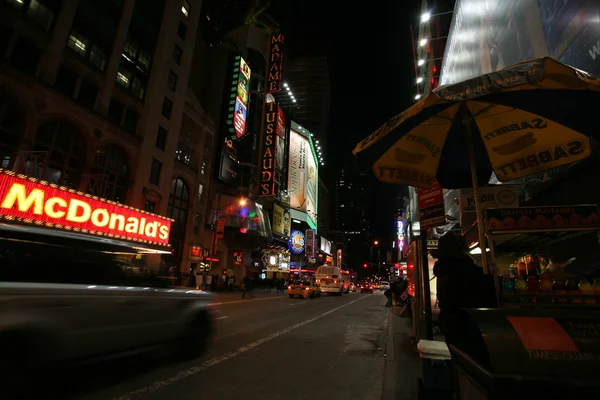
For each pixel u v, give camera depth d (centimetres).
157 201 3136
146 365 586
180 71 3575
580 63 664
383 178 440
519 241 509
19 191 1123
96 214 1435
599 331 155
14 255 402
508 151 408
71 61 2400
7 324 343
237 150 4944
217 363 620
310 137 8788
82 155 2433
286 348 782
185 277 3231
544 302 352
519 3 929
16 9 2078
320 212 10900
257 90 5612
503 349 154
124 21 2886
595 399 136
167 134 3309
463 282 350
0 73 1939
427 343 428
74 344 407
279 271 6097
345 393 484
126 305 490
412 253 930
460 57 1622
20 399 386
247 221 4409
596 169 641
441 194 620
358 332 1059
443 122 418
